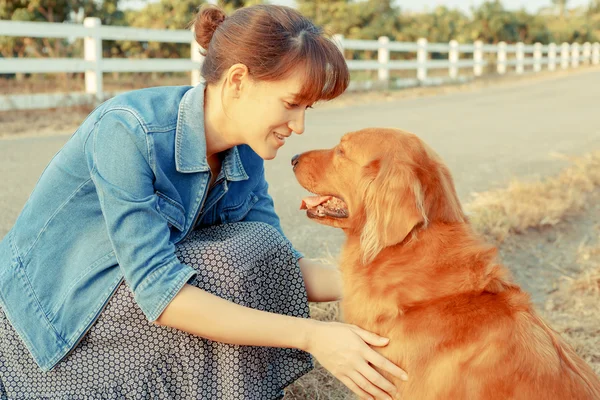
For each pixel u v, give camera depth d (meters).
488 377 2.03
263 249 2.29
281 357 2.40
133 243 2.01
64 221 2.17
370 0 23.05
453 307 2.19
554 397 1.97
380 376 2.11
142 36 9.94
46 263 2.17
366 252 2.34
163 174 2.14
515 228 4.64
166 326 2.13
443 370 2.09
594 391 2.04
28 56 13.74
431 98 14.65
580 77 23.48
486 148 7.96
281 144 2.23
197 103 2.21
